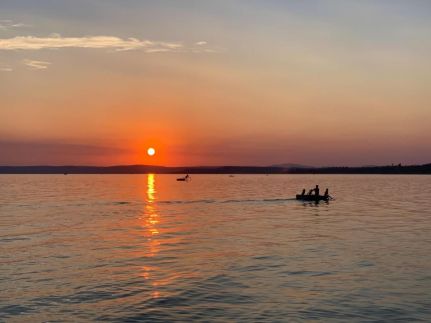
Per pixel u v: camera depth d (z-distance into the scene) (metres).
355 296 23.28
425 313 20.78
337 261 31.39
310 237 42.44
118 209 72.62
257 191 133.75
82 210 70.56
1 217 59.94
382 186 176.75
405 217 60.44
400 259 31.97
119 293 23.88
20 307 21.70
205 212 67.81
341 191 136.00
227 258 32.62
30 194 115.12
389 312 20.92
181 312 21.03
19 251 35.38
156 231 46.91
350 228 48.91
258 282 25.98
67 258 32.69
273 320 20.02
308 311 21.11
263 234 44.56
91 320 20.06
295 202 88.25
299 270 28.78
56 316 20.56
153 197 104.00
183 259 32.31
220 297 23.22
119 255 33.84
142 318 20.28
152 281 26.20
